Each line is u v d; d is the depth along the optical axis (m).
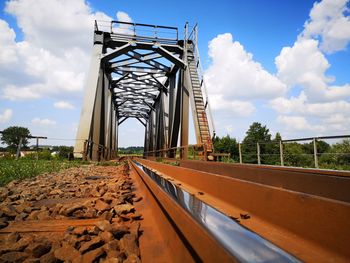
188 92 19.98
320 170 4.72
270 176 5.46
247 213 3.48
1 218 3.15
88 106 18.75
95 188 5.51
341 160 8.16
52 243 2.23
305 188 4.44
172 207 2.29
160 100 36.38
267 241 1.43
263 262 1.19
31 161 12.83
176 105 23.95
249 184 3.54
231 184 4.15
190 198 2.53
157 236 2.57
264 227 2.92
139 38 21.94
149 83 34.91
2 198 4.54
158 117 38.56
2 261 1.94
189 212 1.90
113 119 41.72
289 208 2.65
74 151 17.02
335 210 2.04
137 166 9.53
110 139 34.81
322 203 2.19
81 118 18.38
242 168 6.56
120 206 3.38
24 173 8.06
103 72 22.17
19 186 6.02
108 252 2.01
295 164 10.42
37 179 7.50
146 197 4.50
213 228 1.57
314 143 7.54
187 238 1.74
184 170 7.30
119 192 4.96
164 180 4.17
